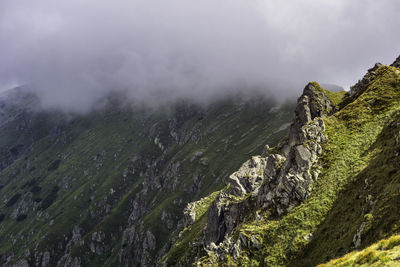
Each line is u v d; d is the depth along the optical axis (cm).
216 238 8662
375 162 5044
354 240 3862
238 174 10006
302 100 9462
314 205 5450
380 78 8381
